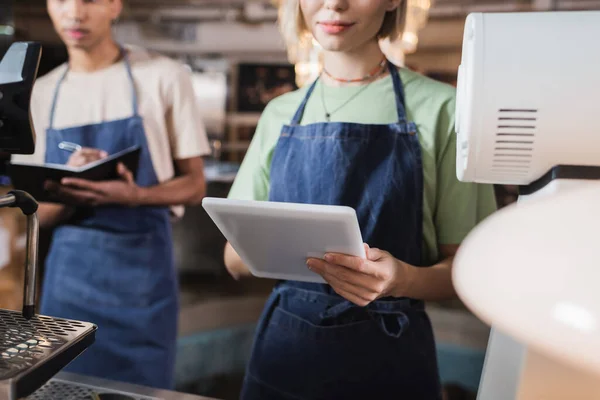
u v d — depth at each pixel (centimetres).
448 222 149
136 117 240
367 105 152
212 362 301
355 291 127
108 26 241
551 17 83
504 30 82
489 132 84
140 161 242
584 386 77
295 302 151
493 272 36
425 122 146
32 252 94
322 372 148
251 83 385
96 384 111
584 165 83
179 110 244
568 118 80
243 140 389
